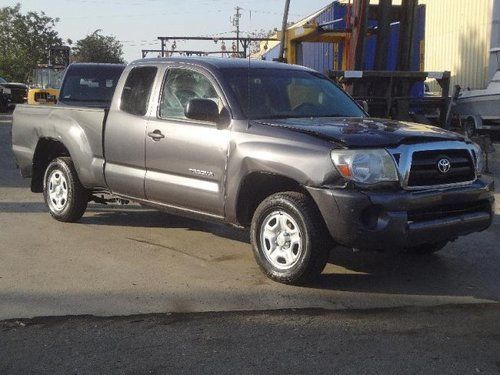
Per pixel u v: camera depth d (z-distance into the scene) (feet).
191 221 26.78
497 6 73.77
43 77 113.70
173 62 21.94
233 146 18.95
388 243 16.75
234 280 18.76
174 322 15.55
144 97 22.41
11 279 18.71
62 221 26.12
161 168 21.27
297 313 16.20
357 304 16.92
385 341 14.47
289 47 55.11
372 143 16.96
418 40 55.16
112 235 24.17
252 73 21.22
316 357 13.60
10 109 116.67
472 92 64.39
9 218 26.86
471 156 18.53
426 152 17.43
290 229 17.97
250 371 12.91
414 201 16.84
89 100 37.86
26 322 15.47
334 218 16.71
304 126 18.38
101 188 24.17
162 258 21.09
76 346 14.14
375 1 74.18
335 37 51.52
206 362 13.33
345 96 23.17
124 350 13.93
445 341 14.51
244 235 24.36
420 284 18.74
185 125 20.52
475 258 21.68
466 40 78.89
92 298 17.15
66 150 26.48
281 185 18.74
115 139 22.89
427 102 43.68
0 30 209.05
